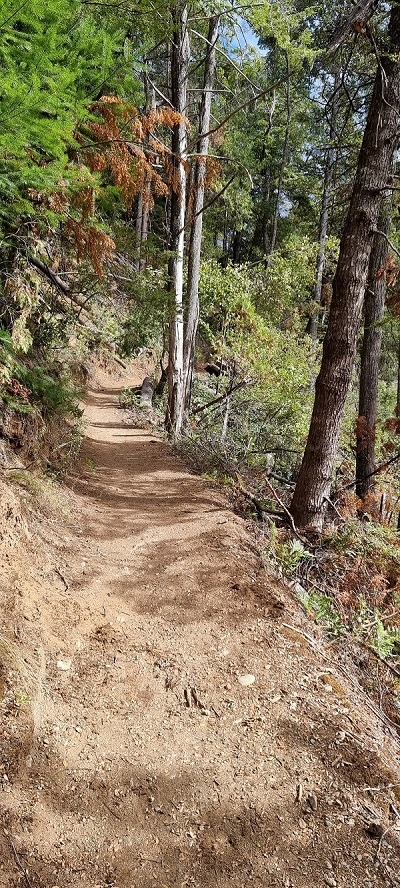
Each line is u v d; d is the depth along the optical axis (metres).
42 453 5.25
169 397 10.43
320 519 5.98
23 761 2.14
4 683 2.35
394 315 8.42
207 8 8.55
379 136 5.26
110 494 5.99
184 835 2.13
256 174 23.97
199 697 2.90
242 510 6.27
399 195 8.05
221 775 2.43
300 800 2.35
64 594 3.47
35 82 2.68
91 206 4.03
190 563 4.34
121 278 6.26
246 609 3.76
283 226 24.77
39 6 2.82
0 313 4.61
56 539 4.16
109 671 2.96
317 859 2.11
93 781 2.24
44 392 5.50
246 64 11.60
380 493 8.83
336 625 4.24
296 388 11.59
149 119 5.66
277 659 3.29
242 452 9.58
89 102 3.31
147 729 2.63
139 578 4.06
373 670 4.02
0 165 3.09
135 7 4.70
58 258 6.03
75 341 12.45
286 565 4.91
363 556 5.79
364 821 2.30
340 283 5.53
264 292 14.15
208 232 22.14
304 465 5.98
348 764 2.58
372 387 9.59
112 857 1.97
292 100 19.39
